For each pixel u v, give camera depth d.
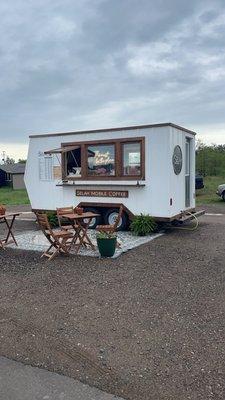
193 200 11.58
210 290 5.57
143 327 4.40
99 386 3.26
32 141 11.95
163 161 9.73
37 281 6.18
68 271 6.70
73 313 4.86
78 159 11.17
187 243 8.89
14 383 3.33
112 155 10.48
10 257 7.82
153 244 8.81
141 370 3.50
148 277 6.26
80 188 11.15
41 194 11.96
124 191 10.40
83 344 4.03
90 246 8.53
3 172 57.28
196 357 3.70
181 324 4.45
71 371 3.51
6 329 4.43
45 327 4.47
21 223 13.28
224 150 31.98
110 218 10.82
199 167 30.62
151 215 10.05
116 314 4.79
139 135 10.01
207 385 3.25
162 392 3.17
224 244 8.71
